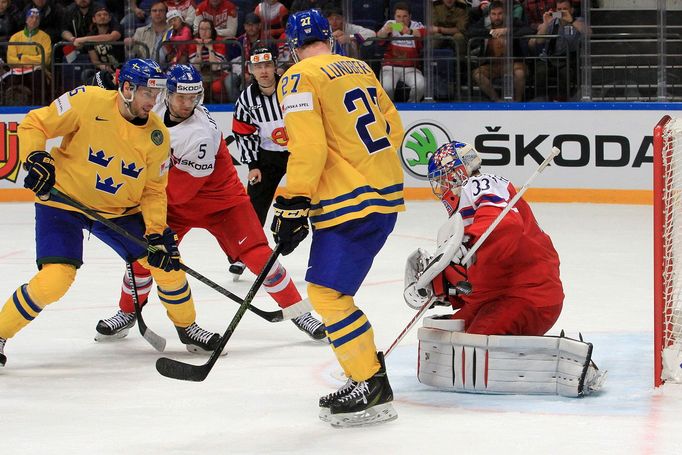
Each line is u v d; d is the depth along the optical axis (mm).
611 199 31750
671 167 12328
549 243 12719
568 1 32594
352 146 11047
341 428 10961
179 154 15344
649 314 17078
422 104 32875
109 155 13398
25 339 15812
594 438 10359
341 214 10945
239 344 15516
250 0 34969
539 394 12078
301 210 10703
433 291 12062
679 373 12414
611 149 31625
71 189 13562
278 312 14164
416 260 12172
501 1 32781
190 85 15102
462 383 12211
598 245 24703
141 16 35281
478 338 12078
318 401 12148
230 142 33906
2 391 12805
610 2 33156
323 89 10938
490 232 11656
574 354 11781
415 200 33375
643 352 14273
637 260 22672
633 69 32469
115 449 10320
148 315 17641
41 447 10406
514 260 12398
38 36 34594
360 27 33750
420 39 33281
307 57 11641
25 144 13102
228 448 10328
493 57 32906
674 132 12297
